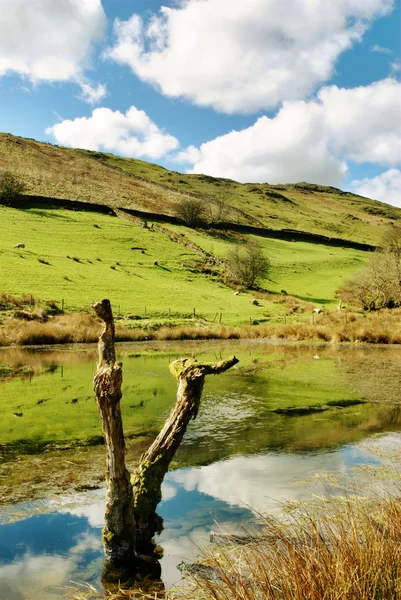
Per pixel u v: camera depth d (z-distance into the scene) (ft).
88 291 154.40
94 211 284.61
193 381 19.75
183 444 31.32
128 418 38.09
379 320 136.98
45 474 25.39
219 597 12.78
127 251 224.53
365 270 188.03
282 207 578.66
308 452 29.35
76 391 48.98
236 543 17.12
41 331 104.32
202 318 144.56
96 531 18.94
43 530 18.97
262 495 22.15
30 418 37.78
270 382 56.49
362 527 15.05
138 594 14.51
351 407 42.88
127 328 122.01
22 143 409.28
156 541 17.90
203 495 22.30
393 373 63.82
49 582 15.30
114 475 16.79
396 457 28.12
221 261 234.38
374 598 11.70
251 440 32.19
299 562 12.93
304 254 297.74
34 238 213.25
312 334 122.21
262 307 173.99
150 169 640.58
